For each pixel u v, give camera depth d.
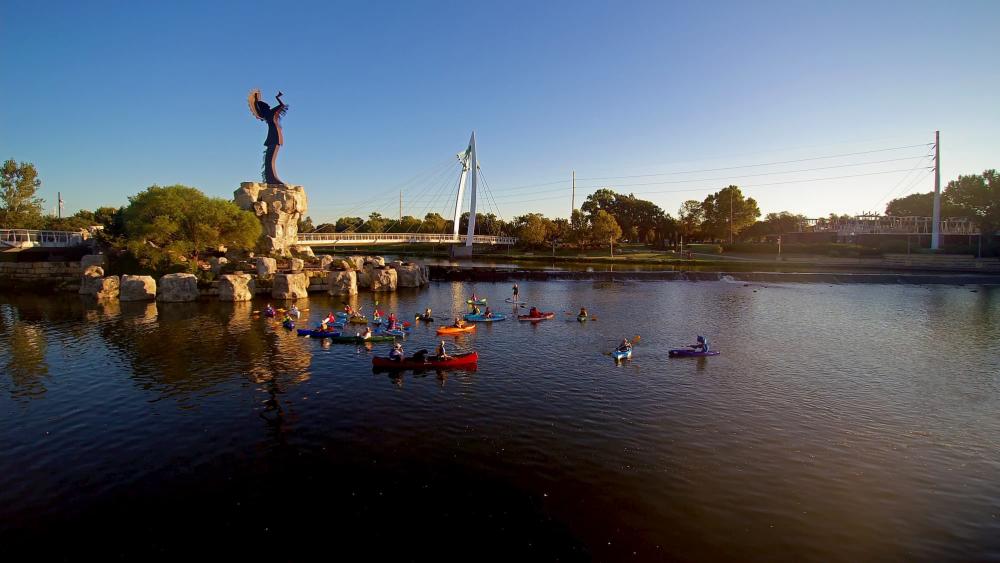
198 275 74.25
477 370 36.44
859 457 22.97
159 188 80.19
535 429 25.78
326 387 32.44
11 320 55.06
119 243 80.38
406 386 32.66
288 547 16.67
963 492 20.06
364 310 64.38
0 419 27.31
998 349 44.19
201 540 17.08
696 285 97.69
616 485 20.33
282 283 73.06
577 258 153.88
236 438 24.86
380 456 22.89
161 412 28.28
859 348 44.28
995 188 132.00
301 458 22.75
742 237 191.62
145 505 19.14
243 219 83.81
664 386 32.84
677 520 18.02
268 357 39.84
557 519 18.09
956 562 15.86
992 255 123.44
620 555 16.16
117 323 53.53
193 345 43.72
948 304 72.38
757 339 47.81
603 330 51.47
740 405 29.45
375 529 17.58
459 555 16.19
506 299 76.06
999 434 25.70
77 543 16.94
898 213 184.88
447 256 183.38
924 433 25.73
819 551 16.36
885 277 102.62
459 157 181.25
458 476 21.06
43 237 91.94
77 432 25.61
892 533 17.33
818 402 30.14
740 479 20.86
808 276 105.19
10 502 19.28
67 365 37.56
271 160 103.38
